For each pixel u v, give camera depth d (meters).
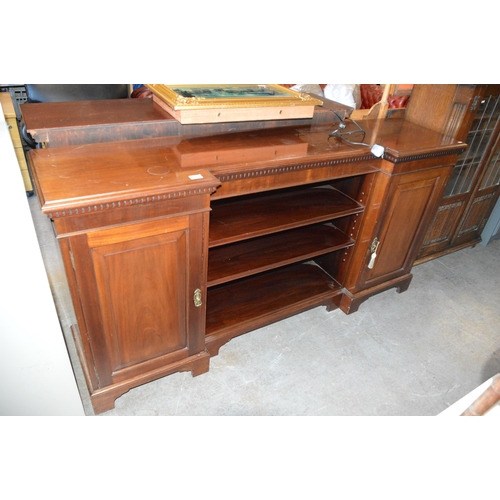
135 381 1.38
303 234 1.78
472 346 1.85
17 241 0.87
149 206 1.05
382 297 2.10
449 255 2.54
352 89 2.23
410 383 1.63
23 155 2.24
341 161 1.41
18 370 1.06
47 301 0.99
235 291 1.79
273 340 1.77
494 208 2.57
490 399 0.65
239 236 1.37
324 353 1.73
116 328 1.23
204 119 1.26
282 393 1.53
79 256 1.02
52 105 1.34
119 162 1.13
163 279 1.22
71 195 0.94
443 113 1.78
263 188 1.31
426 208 1.81
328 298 1.87
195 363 1.51
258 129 1.53
